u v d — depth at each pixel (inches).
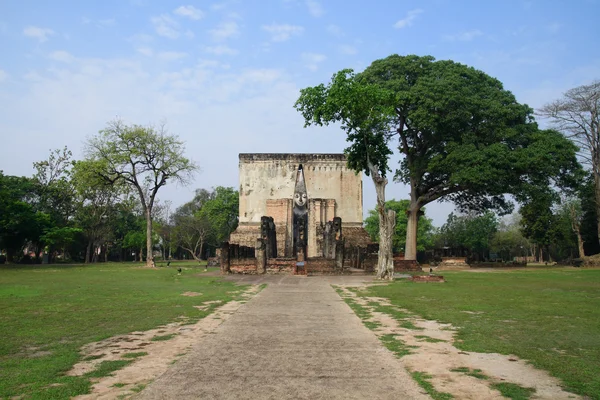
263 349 335.3
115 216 2965.1
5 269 1619.1
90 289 791.7
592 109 1684.3
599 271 1386.6
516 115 1433.3
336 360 305.3
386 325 434.3
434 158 1441.9
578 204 2346.2
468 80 1482.5
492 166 1348.4
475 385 254.8
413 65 1501.0
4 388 247.8
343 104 989.8
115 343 359.9
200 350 333.1
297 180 1823.3
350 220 1845.5
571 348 339.6
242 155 1900.8
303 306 569.6
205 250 3878.0
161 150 1849.2
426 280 953.5
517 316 483.5
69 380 262.2
